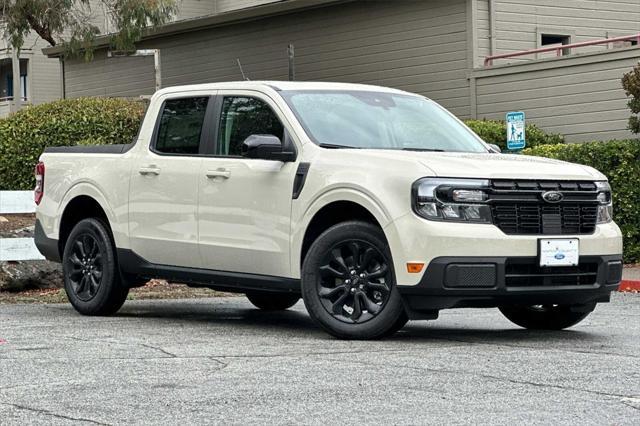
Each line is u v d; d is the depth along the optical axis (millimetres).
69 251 11578
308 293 9289
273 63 29453
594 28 27031
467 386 6957
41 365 7844
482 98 23891
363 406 6344
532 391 6797
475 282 8656
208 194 10180
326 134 9703
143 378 7285
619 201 17766
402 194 8828
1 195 14992
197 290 14641
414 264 8703
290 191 9539
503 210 8820
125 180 11000
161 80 33094
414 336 9547
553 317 10070
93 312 11383
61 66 37156
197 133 10531
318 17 28078
